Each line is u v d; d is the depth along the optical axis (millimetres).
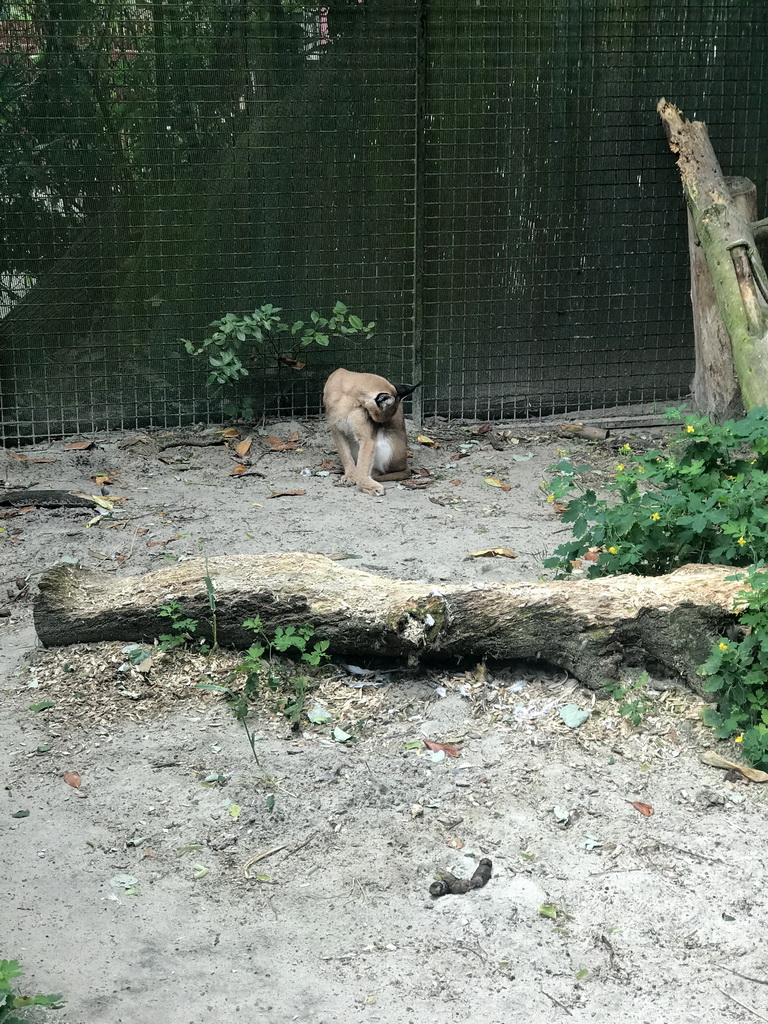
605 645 4320
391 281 8891
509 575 5758
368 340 8992
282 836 3648
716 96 8977
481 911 3258
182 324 8688
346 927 3209
